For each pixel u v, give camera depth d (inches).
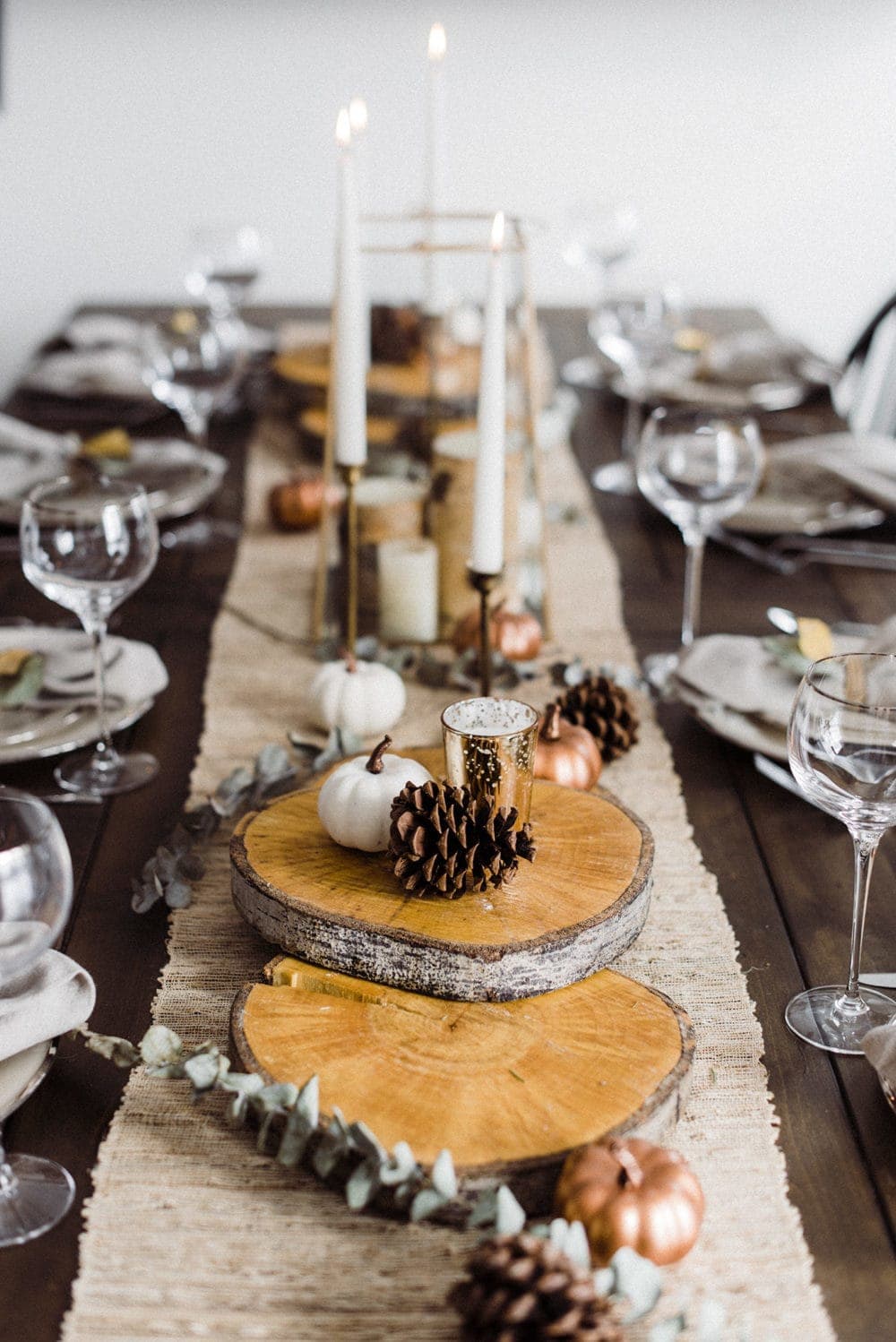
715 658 42.9
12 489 58.4
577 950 29.7
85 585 38.7
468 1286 21.5
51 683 43.1
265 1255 24.2
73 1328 22.7
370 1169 24.2
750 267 117.1
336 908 30.4
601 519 62.2
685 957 32.6
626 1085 26.7
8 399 73.3
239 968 32.1
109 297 117.0
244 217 114.7
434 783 31.0
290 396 69.9
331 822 32.9
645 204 114.8
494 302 37.4
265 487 65.4
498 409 38.3
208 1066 26.2
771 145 112.7
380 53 109.3
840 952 33.1
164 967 32.1
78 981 29.2
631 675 45.2
